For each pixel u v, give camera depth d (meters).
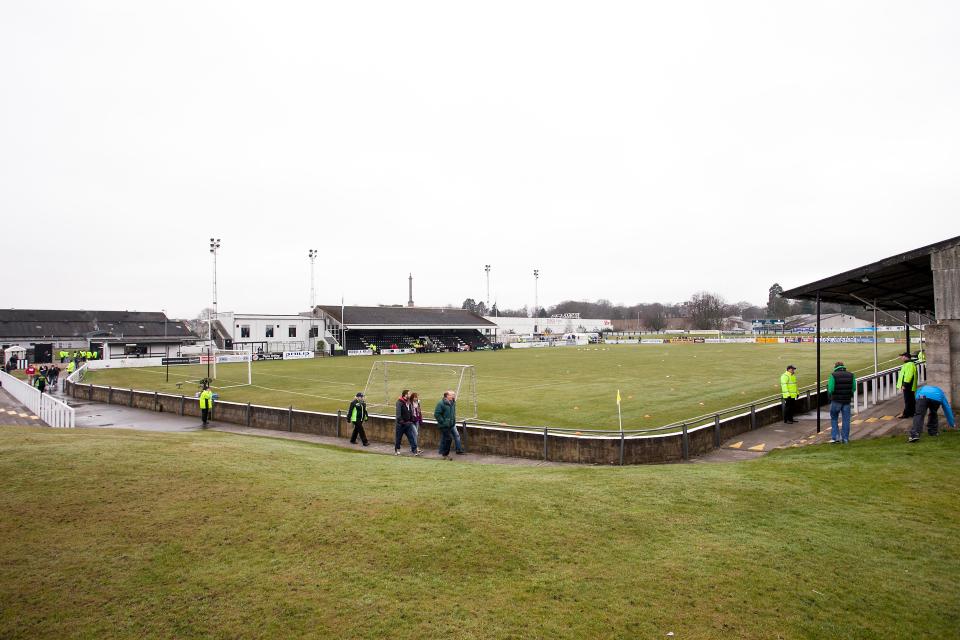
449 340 93.62
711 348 75.94
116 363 54.31
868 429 15.79
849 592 6.40
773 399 23.67
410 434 16.73
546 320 146.50
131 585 6.46
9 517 8.14
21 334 72.44
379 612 5.98
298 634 5.58
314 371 47.75
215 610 5.98
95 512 8.45
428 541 7.71
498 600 6.26
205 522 8.23
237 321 74.62
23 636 5.47
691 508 9.10
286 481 10.48
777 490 9.95
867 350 63.31
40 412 24.34
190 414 26.08
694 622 5.83
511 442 16.28
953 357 14.14
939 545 7.57
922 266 15.51
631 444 14.77
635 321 196.38
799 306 189.88
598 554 7.39
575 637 5.57
